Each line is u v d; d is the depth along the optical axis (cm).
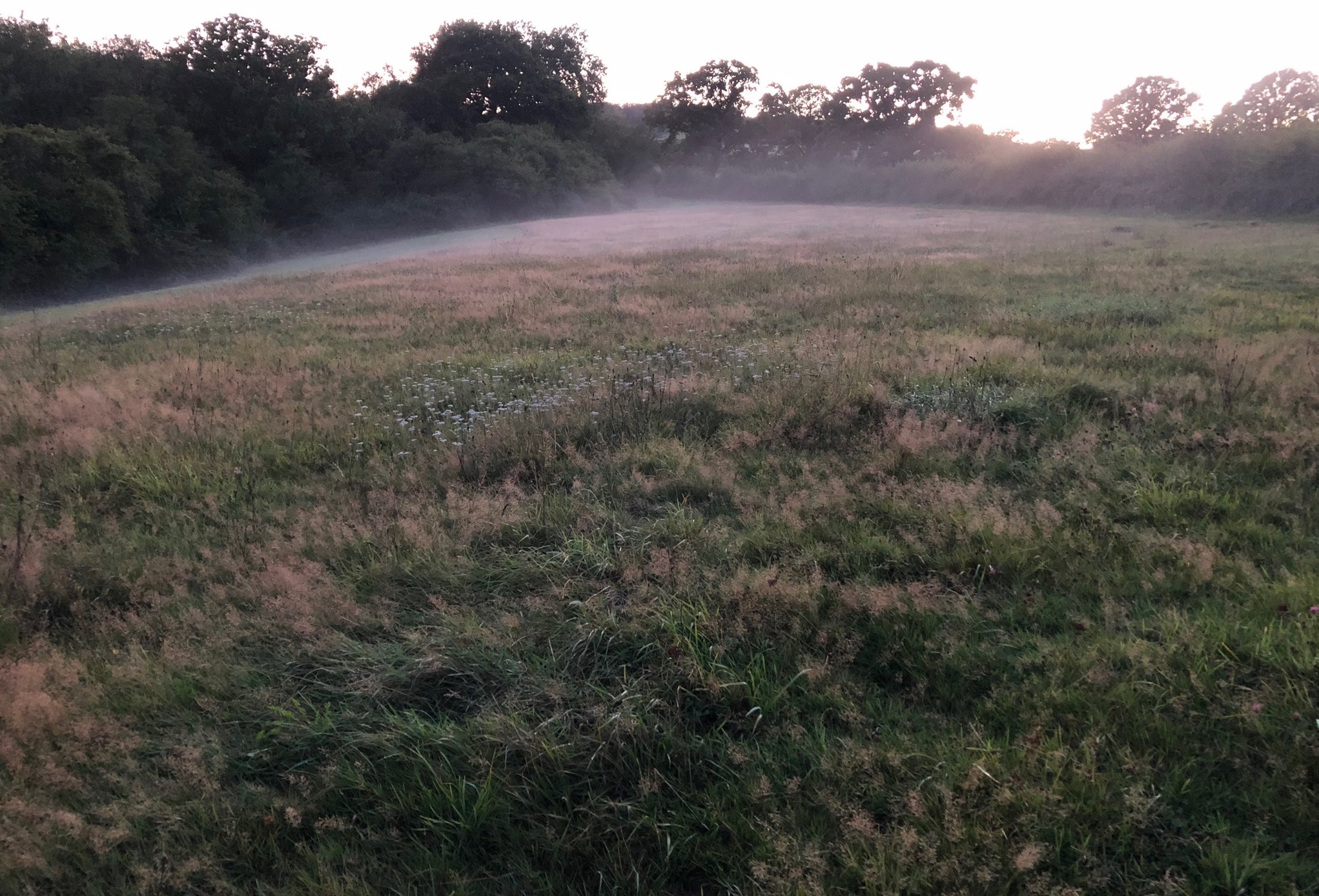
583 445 564
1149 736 261
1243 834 230
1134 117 5959
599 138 6238
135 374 816
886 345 816
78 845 244
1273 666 286
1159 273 1351
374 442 600
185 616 354
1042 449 512
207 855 239
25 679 302
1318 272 1320
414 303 1314
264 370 819
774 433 560
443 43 5422
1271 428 520
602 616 333
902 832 227
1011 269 1478
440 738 272
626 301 1237
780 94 7606
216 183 3316
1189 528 395
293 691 307
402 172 4512
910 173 5666
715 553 392
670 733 272
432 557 399
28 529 458
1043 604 340
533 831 245
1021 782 242
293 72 4075
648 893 227
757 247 2242
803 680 300
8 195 2328
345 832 248
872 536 405
